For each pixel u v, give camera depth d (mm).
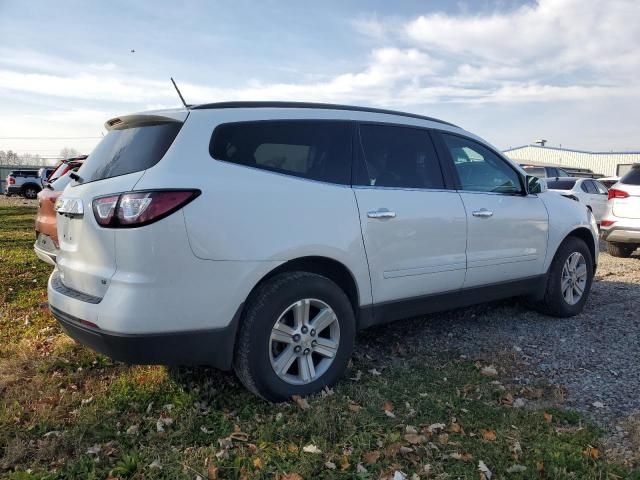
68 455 2791
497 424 3107
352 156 3736
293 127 3527
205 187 3002
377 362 4074
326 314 3438
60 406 3252
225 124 3260
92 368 3840
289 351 3320
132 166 3125
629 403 3396
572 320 5219
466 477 2604
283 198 3273
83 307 3000
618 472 2623
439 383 3682
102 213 2961
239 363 3189
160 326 2881
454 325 5000
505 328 4930
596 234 5676
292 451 2783
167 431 2988
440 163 4289
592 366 4023
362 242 3598
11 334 4672
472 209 4328
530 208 4863
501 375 3855
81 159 7383
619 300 6020
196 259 2943
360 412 3189
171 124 3193
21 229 13148
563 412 3236
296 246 3268
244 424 3078
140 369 3799
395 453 2781
